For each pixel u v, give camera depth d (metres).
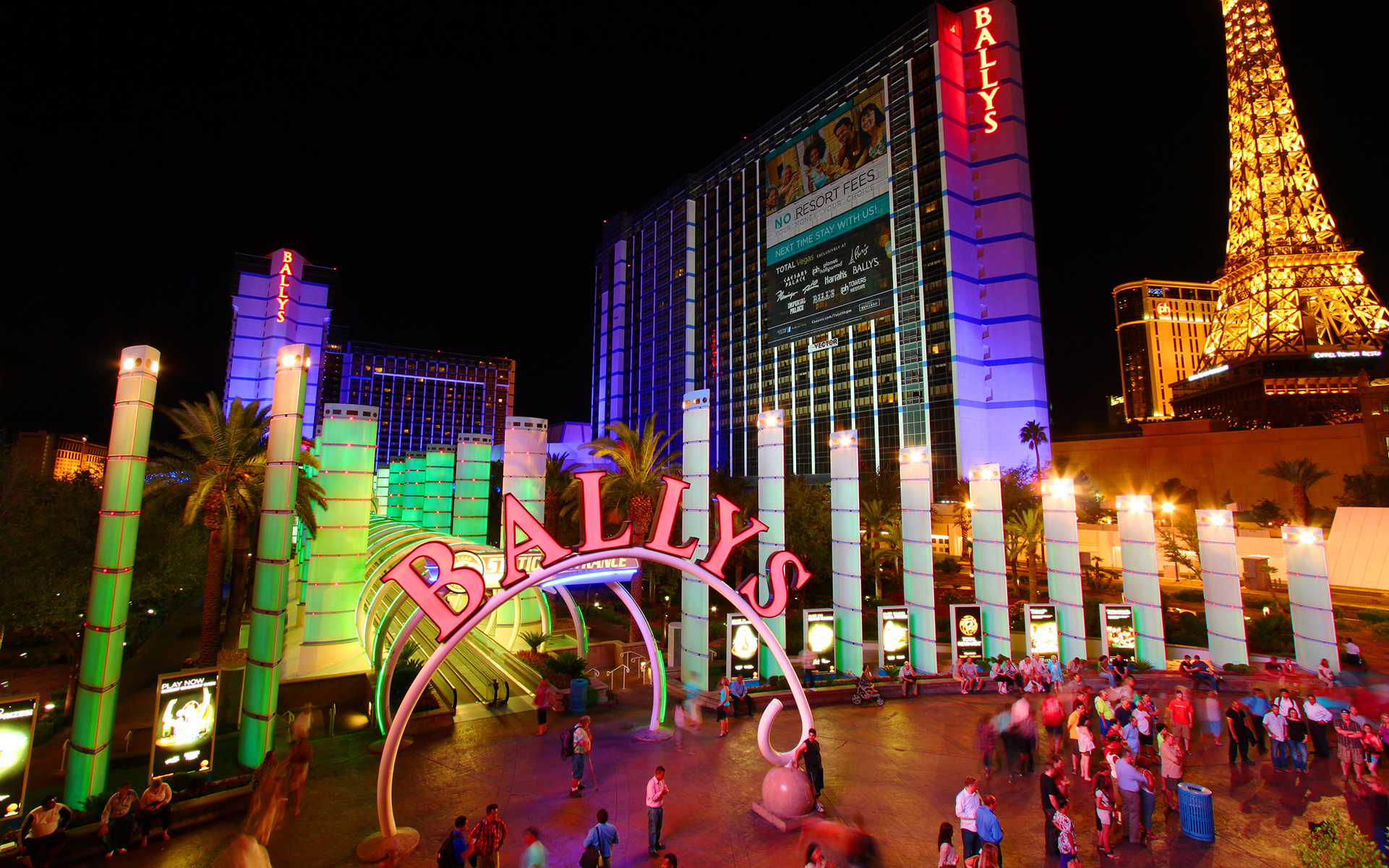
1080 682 21.91
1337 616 39.97
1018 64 93.38
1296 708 15.58
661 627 36.16
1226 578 26.39
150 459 26.58
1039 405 86.69
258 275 129.62
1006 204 90.88
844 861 9.84
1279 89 130.62
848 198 106.38
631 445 39.62
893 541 46.50
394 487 66.19
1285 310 123.81
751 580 15.52
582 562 14.28
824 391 108.38
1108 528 64.38
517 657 25.53
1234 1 137.12
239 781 14.21
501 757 16.80
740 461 125.62
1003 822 13.08
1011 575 55.59
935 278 91.69
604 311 175.50
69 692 22.52
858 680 23.06
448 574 13.02
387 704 18.06
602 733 18.78
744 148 131.00
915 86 96.94
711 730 19.17
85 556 28.27
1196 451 89.75
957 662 25.44
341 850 12.04
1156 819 12.98
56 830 11.62
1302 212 126.75
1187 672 24.52
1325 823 9.05
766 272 122.31
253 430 27.09
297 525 37.53
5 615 24.72
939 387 90.12
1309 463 59.50
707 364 137.12
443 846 9.91
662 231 154.25
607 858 10.15
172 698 14.61
